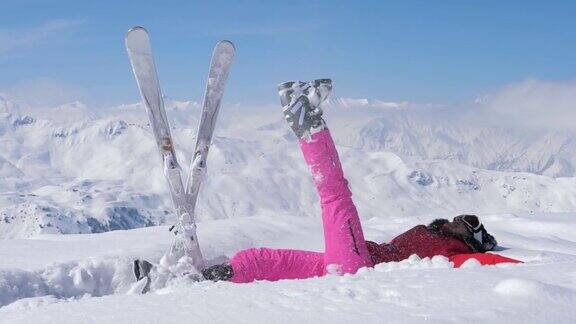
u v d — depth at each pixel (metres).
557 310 2.16
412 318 2.12
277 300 2.51
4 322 2.62
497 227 8.63
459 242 4.73
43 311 2.72
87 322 2.38
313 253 4.27
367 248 4.49
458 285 2.61
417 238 4.71
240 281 4.10
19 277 4.57
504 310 2.16
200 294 2.78
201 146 4.54
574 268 2.99
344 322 2.14
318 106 4.11
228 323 2.21
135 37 4.44
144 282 4.00
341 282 2.88
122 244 6.11
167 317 2.35
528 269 3.04
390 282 2.77
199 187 4.45
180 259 4.29
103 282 4.93
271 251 4.21
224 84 4.68
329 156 4.11
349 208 4.12
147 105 4.47
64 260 5.05
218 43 4.64
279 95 4.14
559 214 9.54
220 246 6.18
